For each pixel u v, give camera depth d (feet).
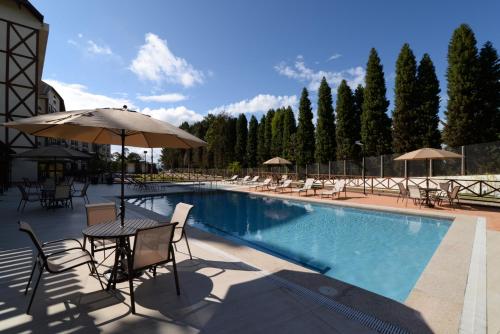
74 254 9.96
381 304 8.84
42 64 61.67
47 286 9.99
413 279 14.87
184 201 44.16
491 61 48.47
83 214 24.62
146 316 8.03
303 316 8.05
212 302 8.87
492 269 12.30
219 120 120.57
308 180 46.01
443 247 15.66
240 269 11.84
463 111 48.57
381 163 57.52
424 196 32.91
